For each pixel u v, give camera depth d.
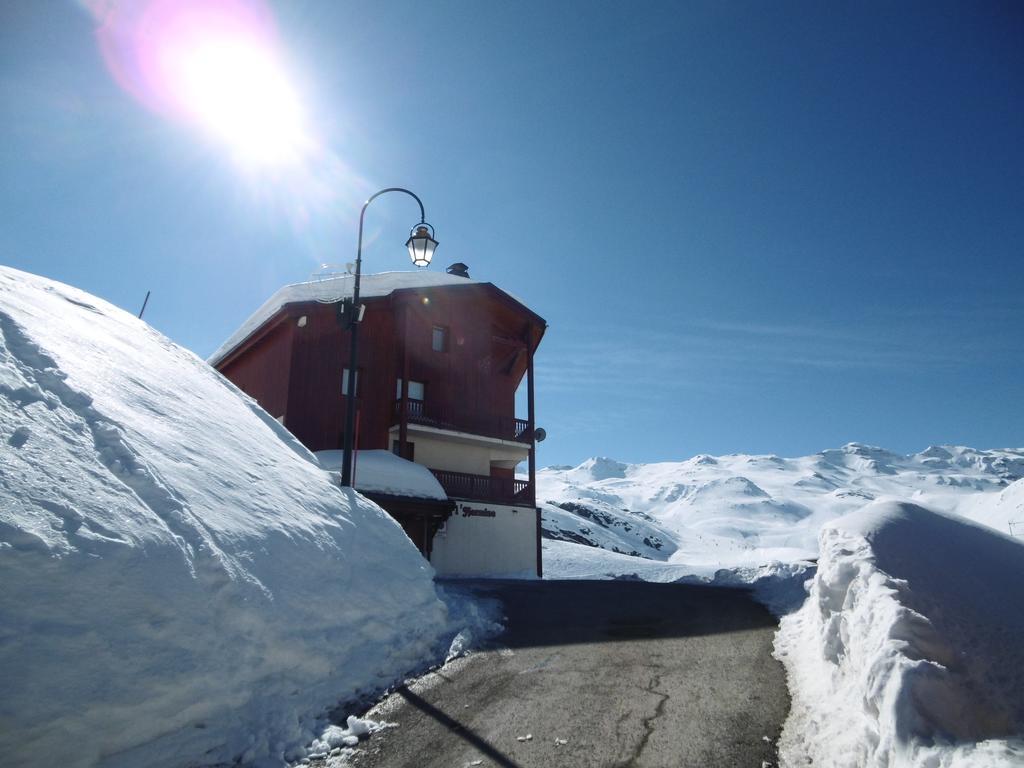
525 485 25.94
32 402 6.33
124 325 10.76
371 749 5.66
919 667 4.36
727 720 6.00
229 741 5.29
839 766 4.76
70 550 5.11
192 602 5.75
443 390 25.70
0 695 4.18
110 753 4.62
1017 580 6.21
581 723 6.06
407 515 21.00
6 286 8.74
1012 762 3.53
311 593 7.47
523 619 10.68
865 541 6.80
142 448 7.14
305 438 22.75
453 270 31.72
